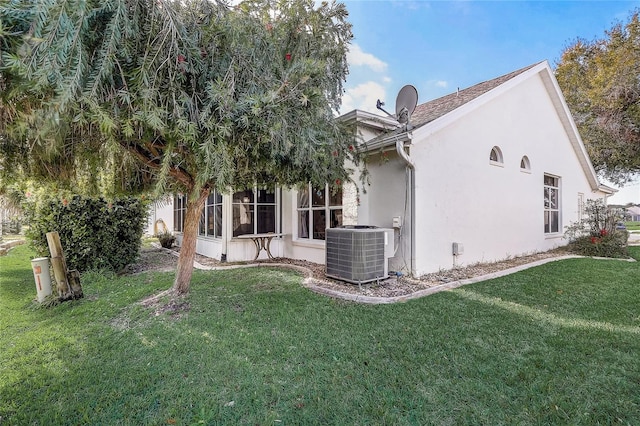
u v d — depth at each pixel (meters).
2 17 1.95
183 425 2.14
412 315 4.03
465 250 7.14
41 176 3.42
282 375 2.70
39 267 4.90
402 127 6.71
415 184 6.14
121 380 2.66
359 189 6.94
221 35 3.24
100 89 2.47
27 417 2.25
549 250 10.01
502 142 8.27
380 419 2.18
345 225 6.77
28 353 3.18
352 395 2.43
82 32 2.23
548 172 10.05
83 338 3.51
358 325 3.72
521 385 2.54
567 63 16.78
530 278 6.00
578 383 2.55
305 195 8.49
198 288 5.34
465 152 7.19
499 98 8.20
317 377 2.67
